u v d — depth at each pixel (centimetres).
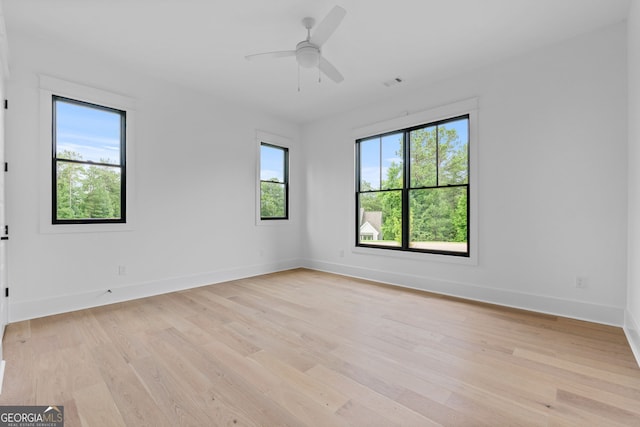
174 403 153
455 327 254
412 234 395
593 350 211
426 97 375
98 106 315
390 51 297
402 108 399
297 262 526
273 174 496
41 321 264
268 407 150
